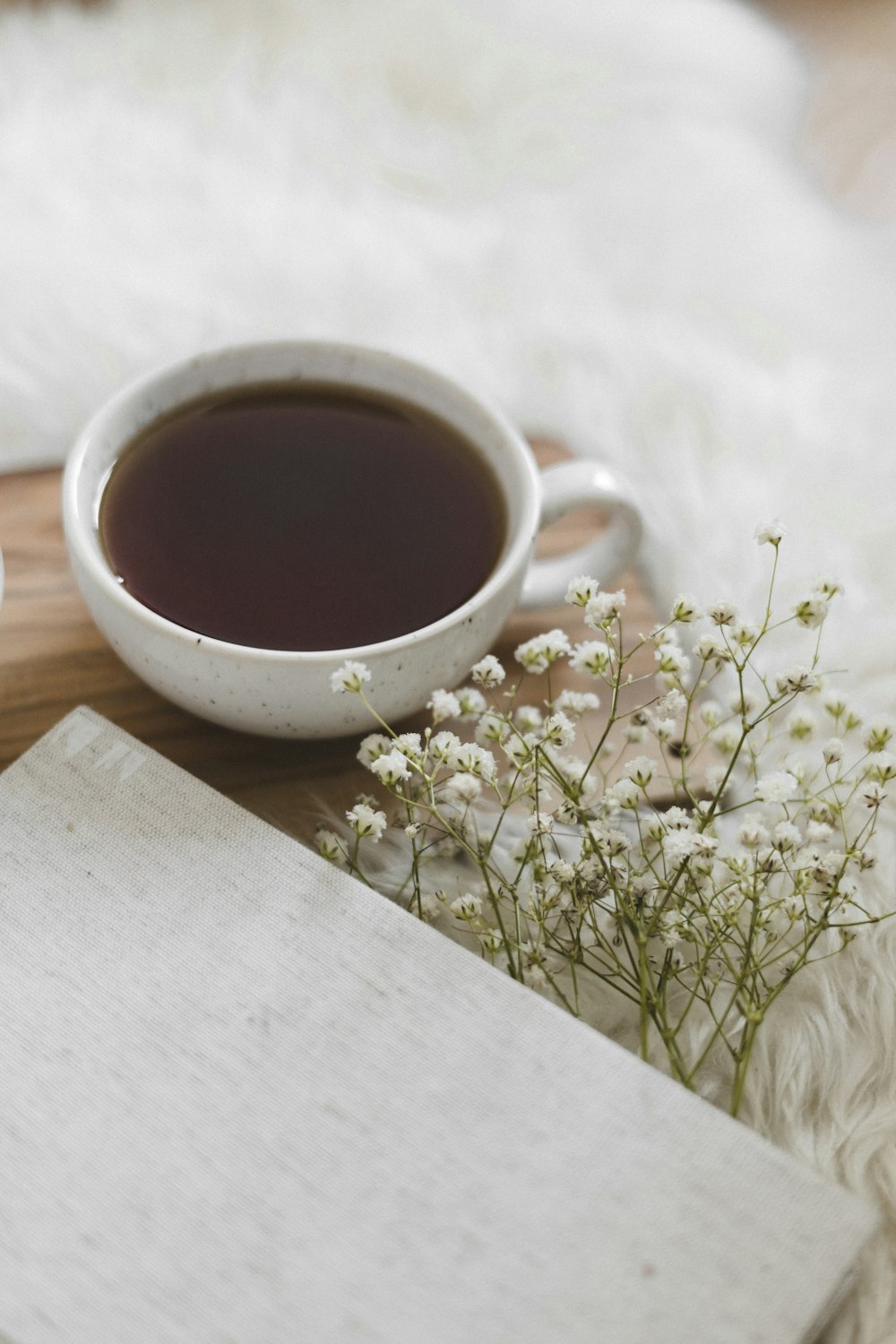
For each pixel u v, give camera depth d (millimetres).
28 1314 364
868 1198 423
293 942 406
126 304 573
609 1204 379
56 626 485
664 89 680
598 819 434
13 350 553
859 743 493
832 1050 438
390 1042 395
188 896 410
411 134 653
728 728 451
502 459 467
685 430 566
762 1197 381
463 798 409
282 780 463
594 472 471
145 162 622
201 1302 367
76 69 644
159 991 398
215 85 649
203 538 451
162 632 419
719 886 448
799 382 590
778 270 629
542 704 485
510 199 645
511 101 667
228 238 604
